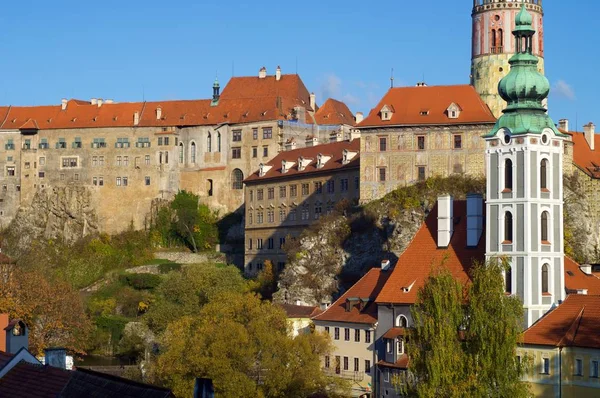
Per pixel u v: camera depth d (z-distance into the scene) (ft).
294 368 430.61
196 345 427.33
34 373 250.78
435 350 326.24
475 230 458.50
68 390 232.32
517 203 433.48
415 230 638.53
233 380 414.62
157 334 625.00
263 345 428.15
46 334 570.05
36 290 570.05
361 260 650.02
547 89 443.32
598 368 380.37
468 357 326.65
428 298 344.49
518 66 446.60
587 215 645.51
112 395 218.18
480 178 652.48
